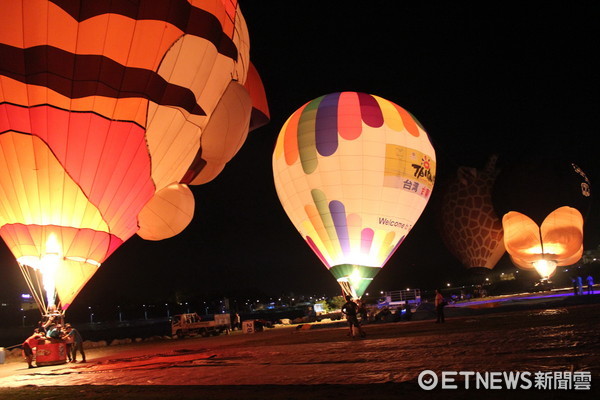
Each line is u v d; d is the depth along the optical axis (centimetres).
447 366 812
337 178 2400
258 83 2111
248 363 1130
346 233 2406
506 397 574
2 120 1327
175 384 891
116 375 1136
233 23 1645
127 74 1380
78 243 1439
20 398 888
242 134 1734
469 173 3422
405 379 727
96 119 1370
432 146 2630
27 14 1284
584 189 3098
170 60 1434
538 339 1075
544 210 3081
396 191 2422
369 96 2567
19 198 1387
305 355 1190
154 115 1447
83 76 1338
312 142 2445
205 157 1688
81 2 1310
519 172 3155
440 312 2025
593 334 1079
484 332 1358
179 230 1770
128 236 1594
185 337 3158
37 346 1609
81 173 1397
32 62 1302
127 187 1483
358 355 1086
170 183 1653
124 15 1348
